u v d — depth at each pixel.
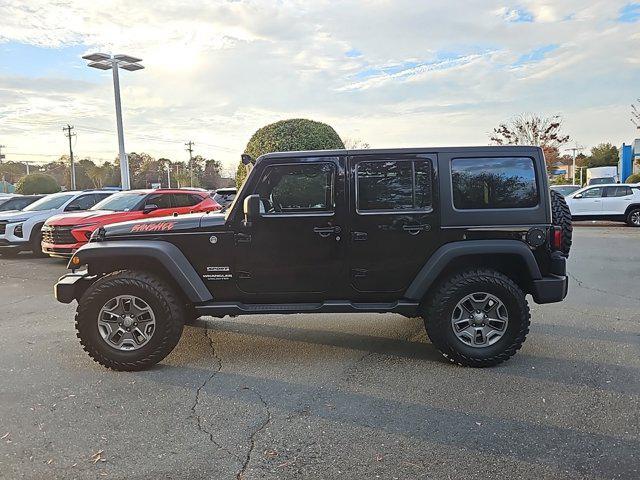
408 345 5.19
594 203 18.84
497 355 4.46
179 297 4.79
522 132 33.78
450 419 3.53
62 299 4.66
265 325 5.95
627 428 3.36
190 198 11.93
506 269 4.77
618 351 4.90
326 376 4.36
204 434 3.37
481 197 4.54
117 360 4.47
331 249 4.55
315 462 3.01
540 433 3.31
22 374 4.48
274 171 4.54
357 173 4.53
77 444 3.25
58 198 13.36
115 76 22.47
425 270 4.49
